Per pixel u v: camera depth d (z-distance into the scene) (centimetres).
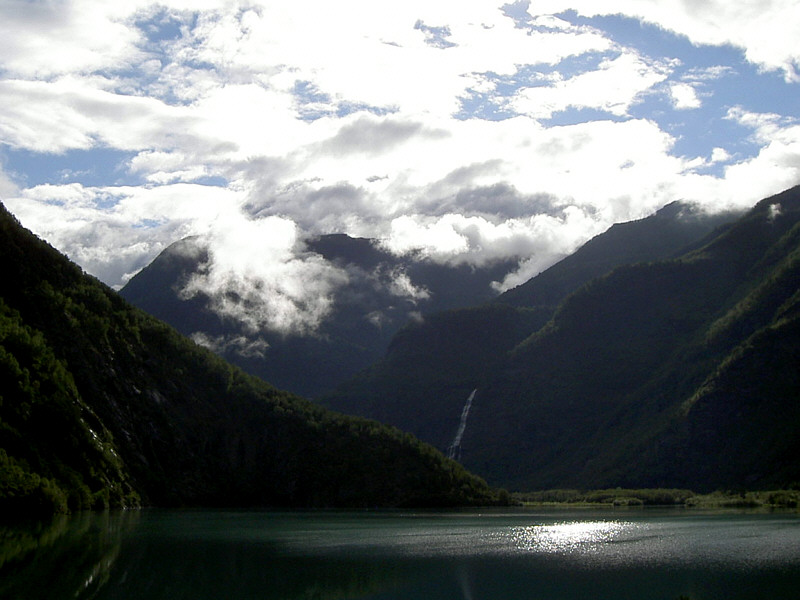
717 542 18412
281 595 12381
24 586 12000
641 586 13062
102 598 11625
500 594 12581
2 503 18200
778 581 13338
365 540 18738
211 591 12431
